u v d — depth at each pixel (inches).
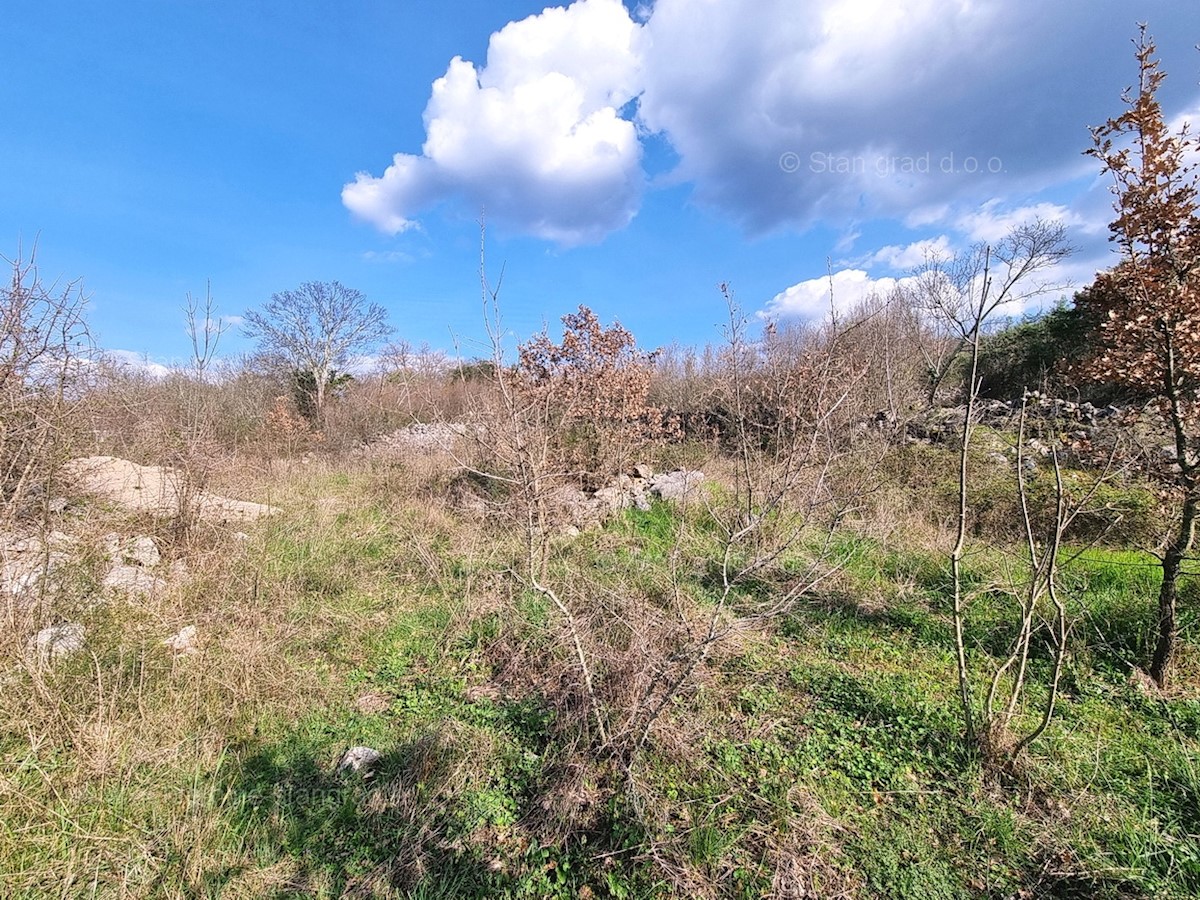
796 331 538.3
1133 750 119.8
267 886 92.4
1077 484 254.5
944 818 104.5
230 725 129.6
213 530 230.7
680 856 96.4
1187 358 136.1
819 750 122.6
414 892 91.9
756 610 181.0
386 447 490.0
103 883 90.7
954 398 470.0
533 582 123.0
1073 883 91.6
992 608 181.2
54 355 173.5
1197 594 167.5
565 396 317.1
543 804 108.1
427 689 149.9
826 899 89.9
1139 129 136.3
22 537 178.4
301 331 924.0
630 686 127.7
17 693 122.6
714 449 398.6
